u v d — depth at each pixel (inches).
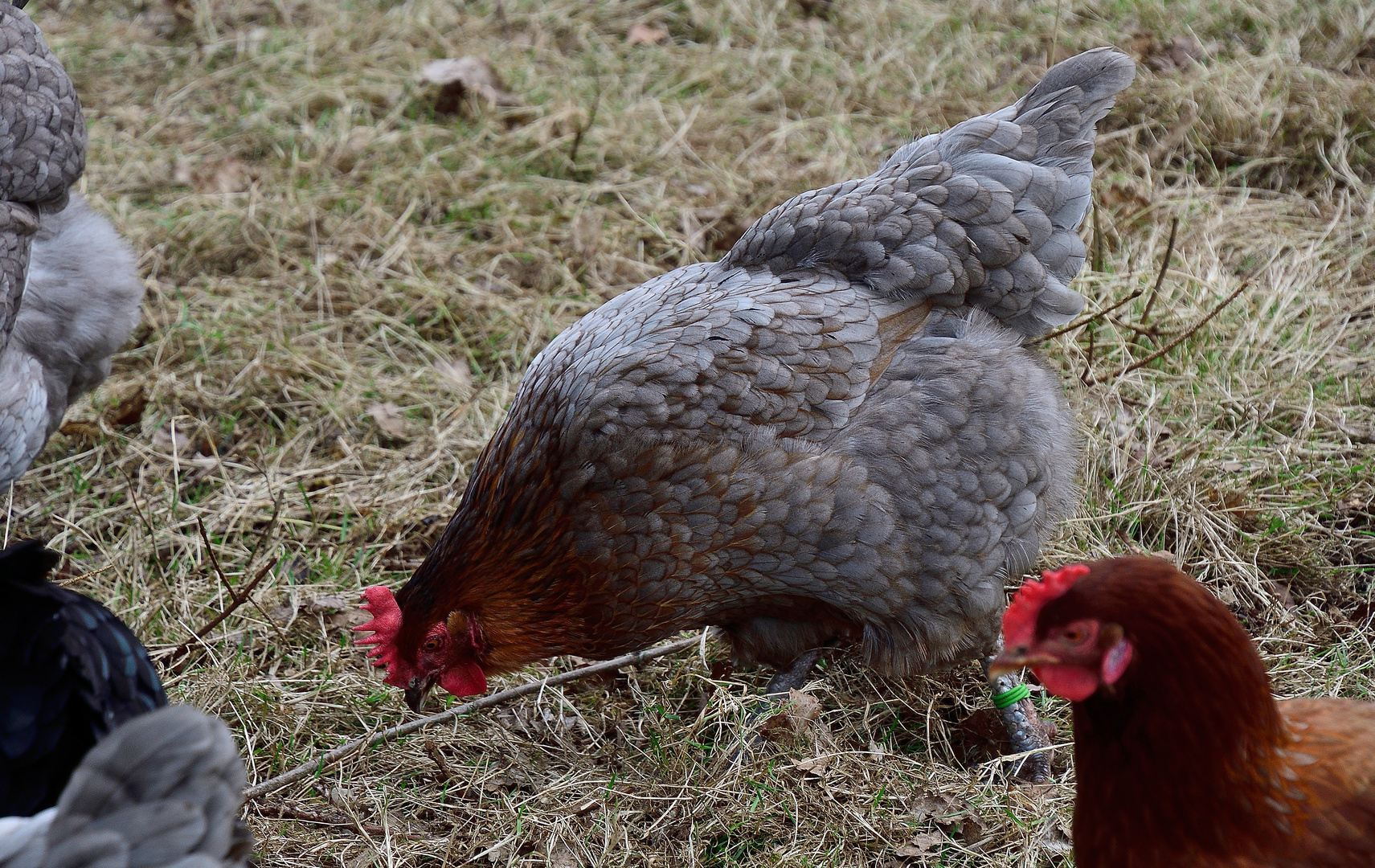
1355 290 205.9
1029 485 134.5
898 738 146.9
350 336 213.6
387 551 176.6
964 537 131.5
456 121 262.4
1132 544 165.8
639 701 151.6
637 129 256.4
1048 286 137.3
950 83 269.3
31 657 94.7
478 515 130.3
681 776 138.9
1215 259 209.8
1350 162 235.6
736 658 145.6
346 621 162.7
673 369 124.1
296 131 258.7
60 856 70.6
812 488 125.5
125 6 306.5
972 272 135.1
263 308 214.4
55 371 160.9
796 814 132.1
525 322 212.1
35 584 98.7
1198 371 190.9
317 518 180.9
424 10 295.9
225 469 189.6
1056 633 85.7
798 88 269.7
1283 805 87.6
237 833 83.6
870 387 130.2
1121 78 141.6
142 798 73.4
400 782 142.1
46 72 157.6
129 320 164.9
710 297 133.9
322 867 131.2
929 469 128.8
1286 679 145.0
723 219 235.6
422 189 242.8
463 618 131.6
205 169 249.4
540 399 130.5
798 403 126.4
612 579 126.8
